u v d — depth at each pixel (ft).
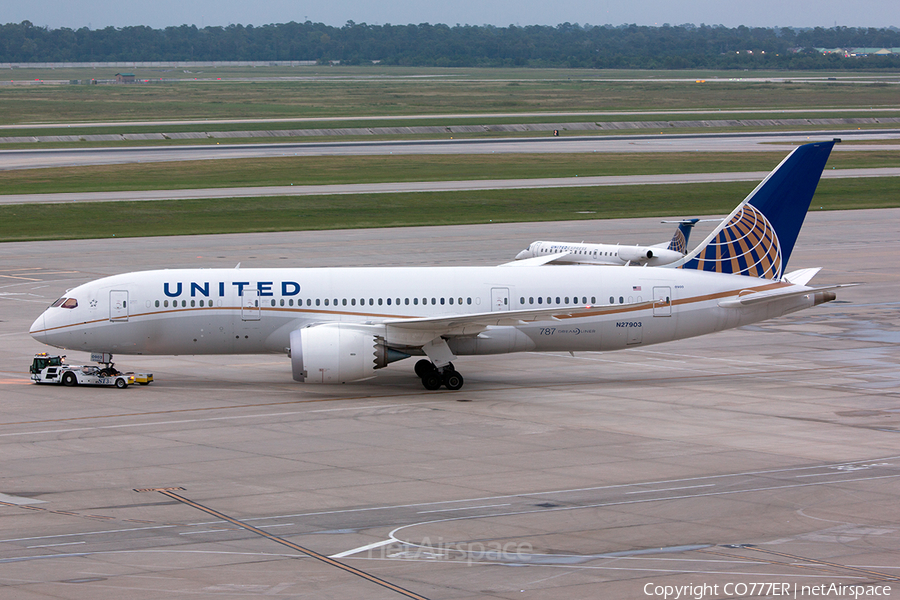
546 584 240.32
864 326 651.66
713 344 606.96
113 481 328.49
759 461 354.74
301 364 454.40
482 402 455.63
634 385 495.41
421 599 230.89
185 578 242.78
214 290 481.05
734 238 508.53
